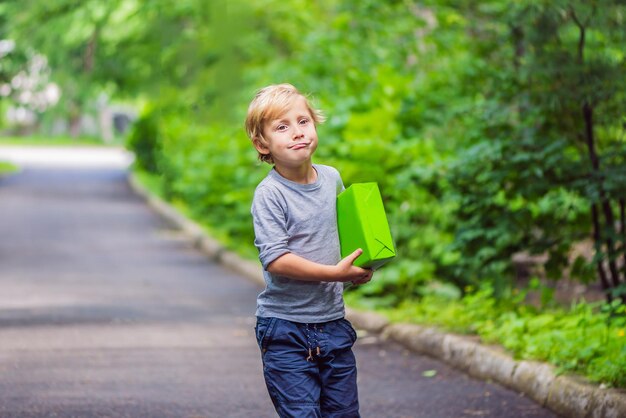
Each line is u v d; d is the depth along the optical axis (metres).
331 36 17.72
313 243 4.73
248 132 4.78
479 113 10.41
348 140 12.96
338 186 4.89
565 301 11.23
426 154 12.28
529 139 9.48
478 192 9.78
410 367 8.59
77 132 78.00
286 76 18.98
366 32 17.52
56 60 39.56
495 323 9.07
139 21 31.91
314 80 17.81
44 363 8.64
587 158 9.44
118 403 7.27
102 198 30.50
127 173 42.31
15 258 17.03
